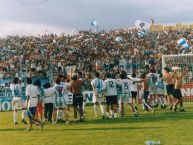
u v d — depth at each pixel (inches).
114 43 2450.8
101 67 1583.4
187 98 1268.5
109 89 855.1
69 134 636.7
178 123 709.9
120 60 1535.4
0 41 2578.7
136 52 2018.9
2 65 1854.1
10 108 1310.3
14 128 761.6
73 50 2143.2
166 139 541.6
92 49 2183.8
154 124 709.9
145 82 959.0
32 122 742.5
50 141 574.9
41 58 1930.4
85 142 548.7
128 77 973.2
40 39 2591.0
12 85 850.1
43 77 1268.5
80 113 828.6
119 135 597.3
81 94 825.5
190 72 1259.8
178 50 2140.7
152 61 1667.1
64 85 804.6
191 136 559.5
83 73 1430.9
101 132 640.4
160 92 1048.2
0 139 621.3
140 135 587.5
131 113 945.5
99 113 1003.9
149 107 933.8
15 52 2338.8
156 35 2773.1
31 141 584.4
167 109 1010.7
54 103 800.3
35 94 701.9
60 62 1644.9
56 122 809.5
